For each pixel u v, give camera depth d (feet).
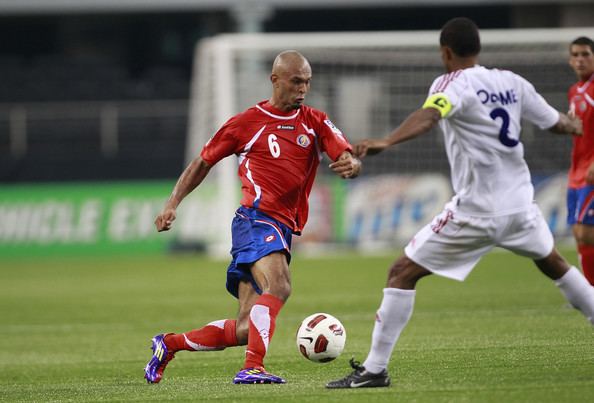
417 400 62.18
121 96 305.53
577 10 304.71
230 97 214.28
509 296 141.18
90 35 346.13
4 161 283.18
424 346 94.07
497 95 64.69
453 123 64.75
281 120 74.49
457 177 65.72
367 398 63.52
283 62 73.20
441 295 146.20
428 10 331.77
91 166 281.54
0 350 110.42
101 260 233.96
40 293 172.35
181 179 75.20
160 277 191.83
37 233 243.60
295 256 225.97
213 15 320.09
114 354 103.19
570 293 66.59
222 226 226.38
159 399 68.74
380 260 209.15
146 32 342.44
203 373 85.15
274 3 293.23
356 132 243.40
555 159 233.14
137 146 292.81
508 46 227.81
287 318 128.36
